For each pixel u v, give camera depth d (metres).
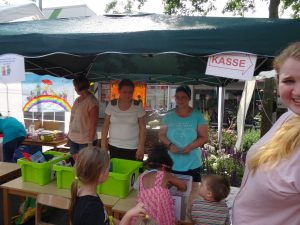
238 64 1.87
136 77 5.63
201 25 2.06
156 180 1.79
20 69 2.20
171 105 8.96
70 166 2.49
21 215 3.01
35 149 4.78
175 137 2.80
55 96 6.70
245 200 0.84
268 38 1.83
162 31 1.98
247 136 6.40
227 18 2.26
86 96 3.54
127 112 3.07
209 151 4.98
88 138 3.48
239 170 4.00
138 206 1.67
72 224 1.52
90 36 2.09
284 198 0.72
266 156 0.77
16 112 6.78
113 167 2.62
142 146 3.06
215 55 1.92
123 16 2.70
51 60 4.16
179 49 1.96
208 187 1.81
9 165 3.01
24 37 2.19
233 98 11.21
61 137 5.34
